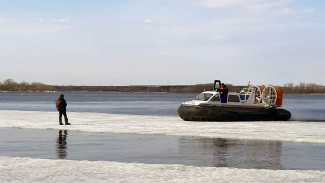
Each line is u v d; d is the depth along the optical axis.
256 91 33.66
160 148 16.73
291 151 16.03
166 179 11.20
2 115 37.84
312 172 12.09
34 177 11.36
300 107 75.81
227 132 22.64
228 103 30.56
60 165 12.92
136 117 35.66
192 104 30.36
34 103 97.50
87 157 14.59
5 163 13.18
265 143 18.31
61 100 26.95
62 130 23.84
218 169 12.44
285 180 11.11
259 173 11.94
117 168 12.52
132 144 17.86
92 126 26.22
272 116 31.66
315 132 22.78
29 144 17.75
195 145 17.59
